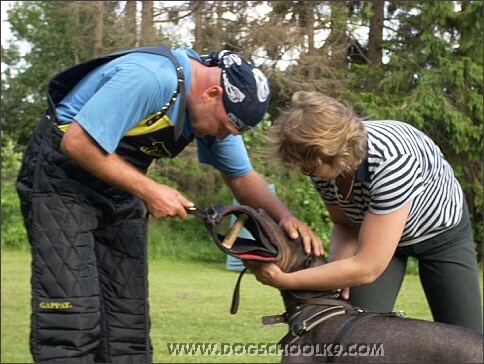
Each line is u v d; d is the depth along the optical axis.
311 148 2.01
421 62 9.38
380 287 2.42
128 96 2.11
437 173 2.24
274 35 8.95
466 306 2.37
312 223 8.47
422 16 9.27
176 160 9.40
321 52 9.26
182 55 2.26
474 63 9.16
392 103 9.23
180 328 4.29
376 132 2.14
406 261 2.48
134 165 2.33
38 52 10.42
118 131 2.11
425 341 1.85
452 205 2.33
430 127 9.29
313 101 2.05
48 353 2.26
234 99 2.23
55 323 2.26
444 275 2.37
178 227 9.32
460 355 1.79
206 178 9.55
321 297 2.24
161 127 2.24
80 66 2.28
